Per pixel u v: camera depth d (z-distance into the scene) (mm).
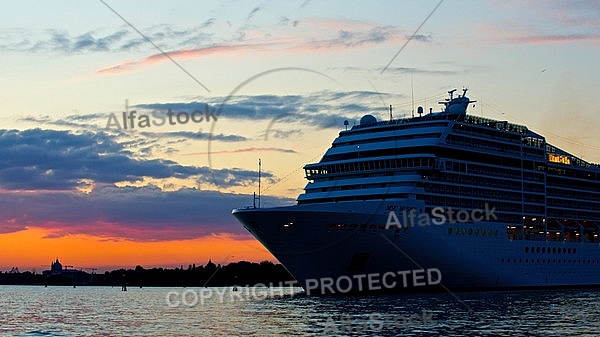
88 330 106312
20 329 110938
